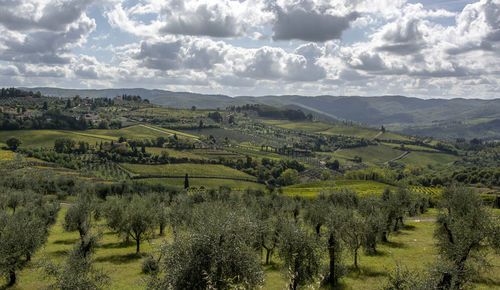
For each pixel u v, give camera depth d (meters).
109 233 61.69
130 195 85.75
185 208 56.62
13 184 99.69
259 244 40.50
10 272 34.09
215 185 185.25
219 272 21.25
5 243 33.28
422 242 50.72
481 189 168.25
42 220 51.88
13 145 198.50
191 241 22.34
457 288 22.61
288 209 66.44
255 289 22.34
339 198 82.00
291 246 32.16
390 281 22.42
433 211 85.81
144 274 37.12
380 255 44.00
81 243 34.69
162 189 110.50
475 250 31.78
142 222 46.44
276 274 37.78
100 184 109.31
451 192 51.19
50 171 137.50
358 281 34.47
